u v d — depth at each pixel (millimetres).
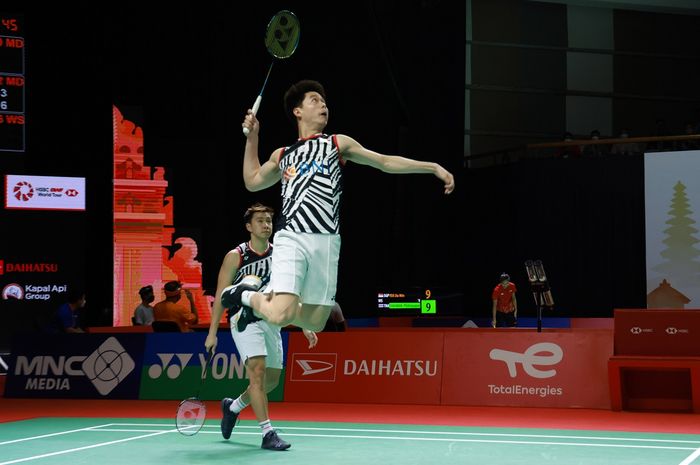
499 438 6875
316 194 5152
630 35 26094
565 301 19922
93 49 20562
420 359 9734
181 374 10328
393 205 22156
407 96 21766
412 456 5898
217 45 20766
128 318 19906
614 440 6746
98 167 20547
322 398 9852
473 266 21625
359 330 11133
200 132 21000
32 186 19172
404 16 21594
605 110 25906
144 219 20172
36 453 6168
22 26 18922
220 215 20719
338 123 20922
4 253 18969
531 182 20297
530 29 25625
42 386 10672
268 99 20781
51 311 19344
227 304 5301
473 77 25266
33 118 20250
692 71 26359
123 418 8531
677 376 8883
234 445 6504
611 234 19531
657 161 19156
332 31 20734
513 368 9414
